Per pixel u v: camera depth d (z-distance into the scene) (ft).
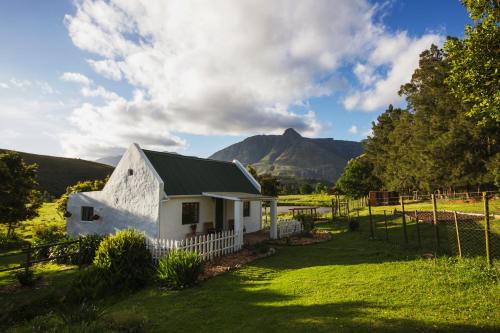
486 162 118.83
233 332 23.45
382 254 46.96
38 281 43.47
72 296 35.60
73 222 67.26
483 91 40.27
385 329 21.43
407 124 180.55
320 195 302.86
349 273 37.50
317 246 60.49
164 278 37.63
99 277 38.01
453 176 128.77
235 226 59.67
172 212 59.31
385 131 232.53
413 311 24.16
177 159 70.44
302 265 45.09
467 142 123.24
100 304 33.73
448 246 45.62
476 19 41.37
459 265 35.01
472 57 39.27
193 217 65.77
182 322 26.22
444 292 27.73
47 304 34.50
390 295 28.17
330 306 26.89
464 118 123.03
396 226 75.10
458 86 42.98
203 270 41.65
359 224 84.99
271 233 71.00
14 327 29.35
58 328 26.16
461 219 64.90
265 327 23.68
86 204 65.51
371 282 32.65
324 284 33.83
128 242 42.04
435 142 132.36
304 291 32.07
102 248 40.83
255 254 53.72
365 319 23.35
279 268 44.55
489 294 26.37
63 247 56.24
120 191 61.21
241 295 32.68
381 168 224.12
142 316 27.20
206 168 77.97
